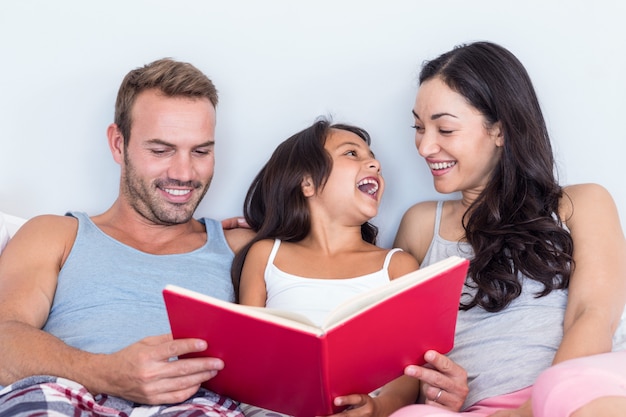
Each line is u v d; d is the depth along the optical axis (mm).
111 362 1214
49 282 1470
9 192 1831
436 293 1140
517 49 1864
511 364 1375
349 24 1860
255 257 1590
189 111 1539
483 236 1512
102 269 1484
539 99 1872
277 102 1875
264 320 1067
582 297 1390
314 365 1101
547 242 1472
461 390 1254
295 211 1628
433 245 1623
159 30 1840
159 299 1476
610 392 999
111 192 1856
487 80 1518
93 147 1843
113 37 1829
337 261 1578
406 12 1859
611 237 1454
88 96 1832
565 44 1860
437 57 1749
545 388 1060
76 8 1815
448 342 1232
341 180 1576
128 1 1826
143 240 1601
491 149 1554
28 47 1812
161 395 1190
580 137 1876
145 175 1541
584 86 1864
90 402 1202
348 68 1870
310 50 1864
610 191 1885
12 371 1286
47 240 1502
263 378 1180
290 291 1523
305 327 1072
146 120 1528
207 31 1850
